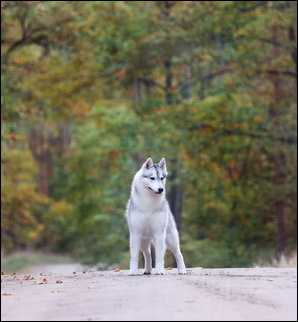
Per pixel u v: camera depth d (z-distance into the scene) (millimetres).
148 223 16031
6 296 12805
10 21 38719
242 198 39188
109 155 47562
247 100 38844
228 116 37969
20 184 49875
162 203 16047
